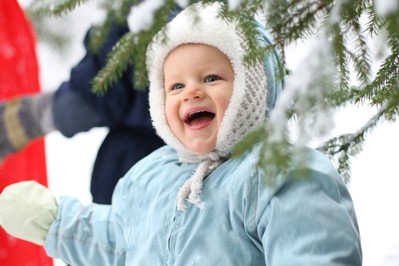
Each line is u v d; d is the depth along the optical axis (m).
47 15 1.56
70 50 1.94
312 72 1.23
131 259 1.86
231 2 1.44
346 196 1.64
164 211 1.77
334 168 1.64
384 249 2.66
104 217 2.02
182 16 1.75
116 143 2.31
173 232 1.72
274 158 1.21
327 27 1.27
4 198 2.05
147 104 2.25
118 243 1.96
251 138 1.29
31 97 2.41
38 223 2.04
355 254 1.56
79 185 3.92
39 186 2.09
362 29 1.52
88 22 1.95
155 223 1.78
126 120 2.29
